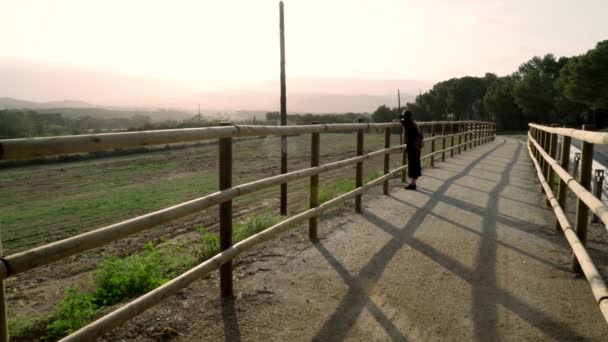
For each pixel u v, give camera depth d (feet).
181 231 28.09
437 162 47.65
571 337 10.03
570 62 191.21
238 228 21.91
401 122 30.22
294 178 15.42
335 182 48.78
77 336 7.39
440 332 10.32
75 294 14.14
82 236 7.38
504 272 14.08
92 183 55.47
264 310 11.57
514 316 11.07
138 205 39.73
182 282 10.05
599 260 14.85
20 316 15.56
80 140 7.36
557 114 230.27
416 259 15.43
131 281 14.74
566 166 18.02
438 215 22.25
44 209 39.83
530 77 227.61
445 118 332.39
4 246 27.94
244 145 105.40
